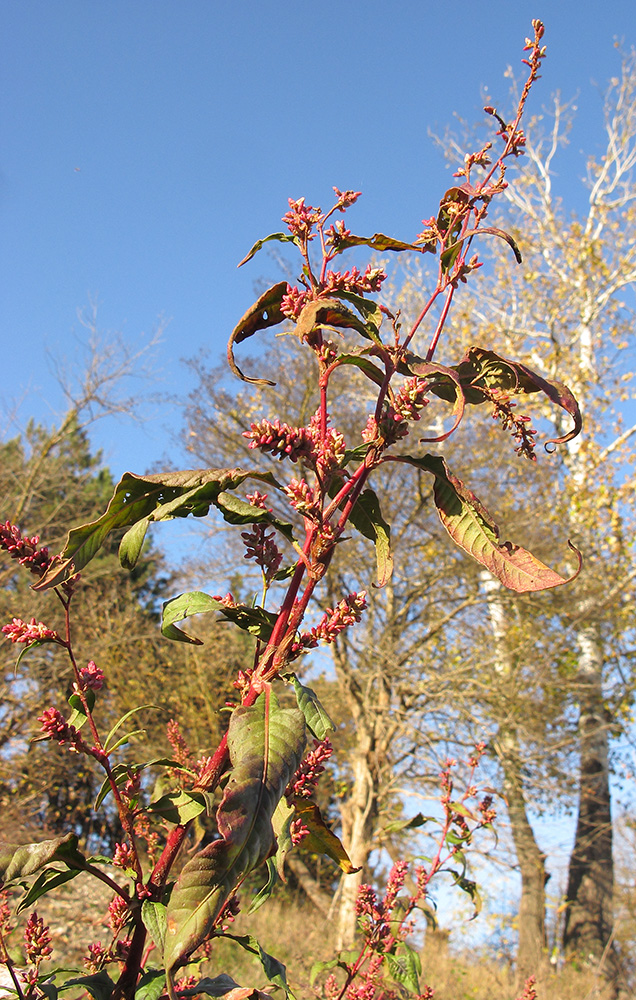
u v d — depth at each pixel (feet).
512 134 5.87
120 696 53.36
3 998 5.65
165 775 6.71
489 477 50.03
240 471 4.94
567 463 60.23
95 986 4.84
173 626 5.09
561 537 52.24
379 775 48.39
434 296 5.62
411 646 50.62
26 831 43.42
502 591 49.73
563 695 53.62
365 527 5.95
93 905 30.12
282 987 4.99
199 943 3.37
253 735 3.98
